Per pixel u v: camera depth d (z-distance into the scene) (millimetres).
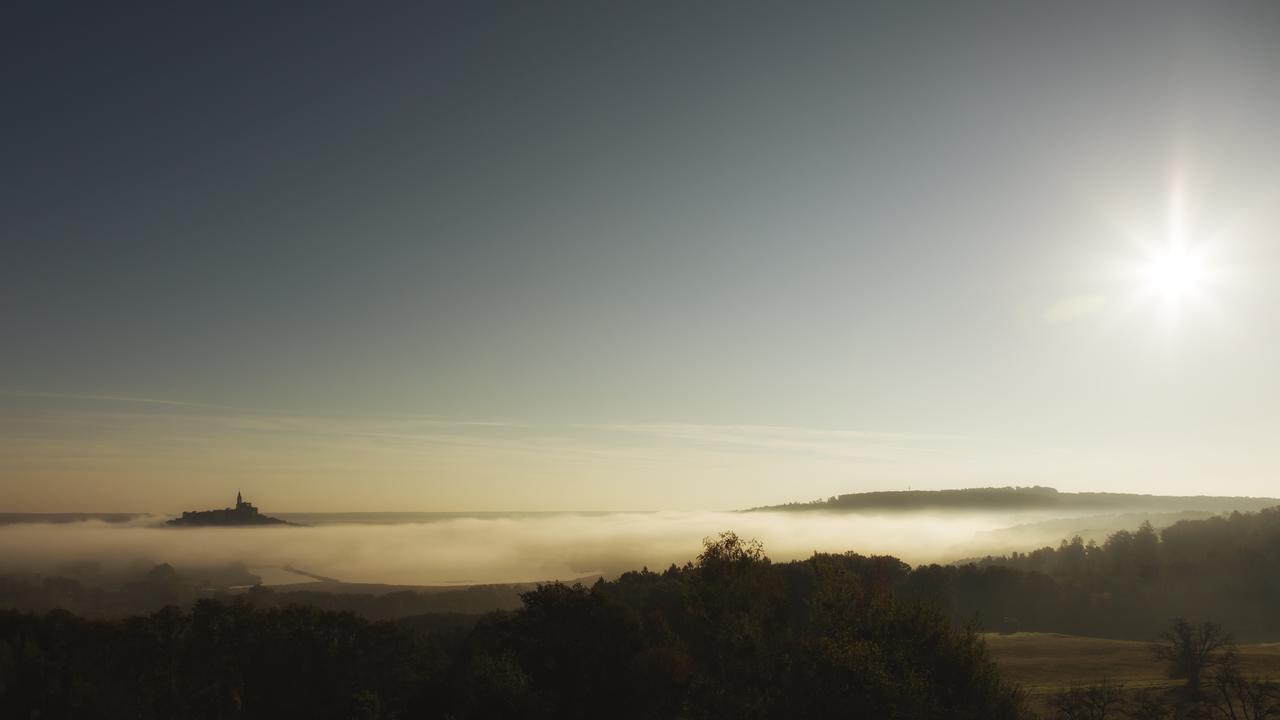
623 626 48438
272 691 79375
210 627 82625
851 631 36812
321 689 78562
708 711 41156
